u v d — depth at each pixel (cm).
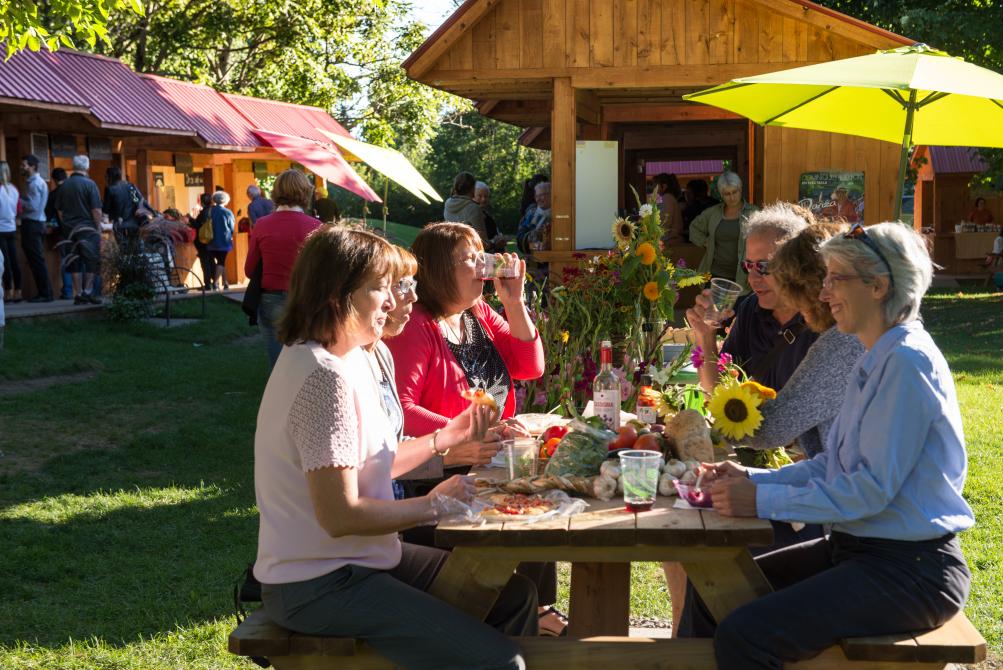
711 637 296
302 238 733
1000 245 2320
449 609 266
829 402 316
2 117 1354
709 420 338
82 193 1390
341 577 264
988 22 1556
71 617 438
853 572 261
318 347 264
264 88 2817
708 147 1495
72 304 1368
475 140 5241
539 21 953
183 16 2616
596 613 328
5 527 566
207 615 439
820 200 978
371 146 927
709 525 260
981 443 734
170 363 1129
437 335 374
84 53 1659
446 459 332
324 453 252
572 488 292
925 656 252
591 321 568
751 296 402
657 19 941
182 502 622
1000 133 586
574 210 974
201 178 2097
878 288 265
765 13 928
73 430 812
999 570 467
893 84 471
